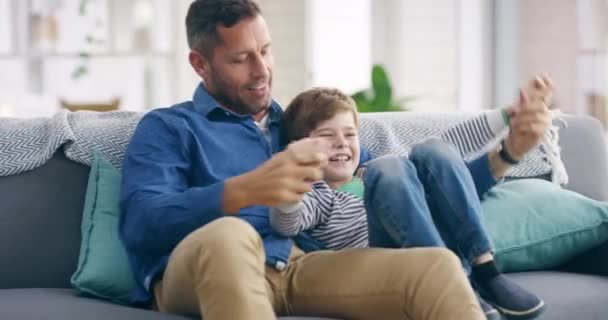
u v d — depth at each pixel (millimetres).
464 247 2047
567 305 2180
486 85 5598
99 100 5703
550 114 2246
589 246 2457
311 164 1896
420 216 1983
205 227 1797
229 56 2283
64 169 2410
